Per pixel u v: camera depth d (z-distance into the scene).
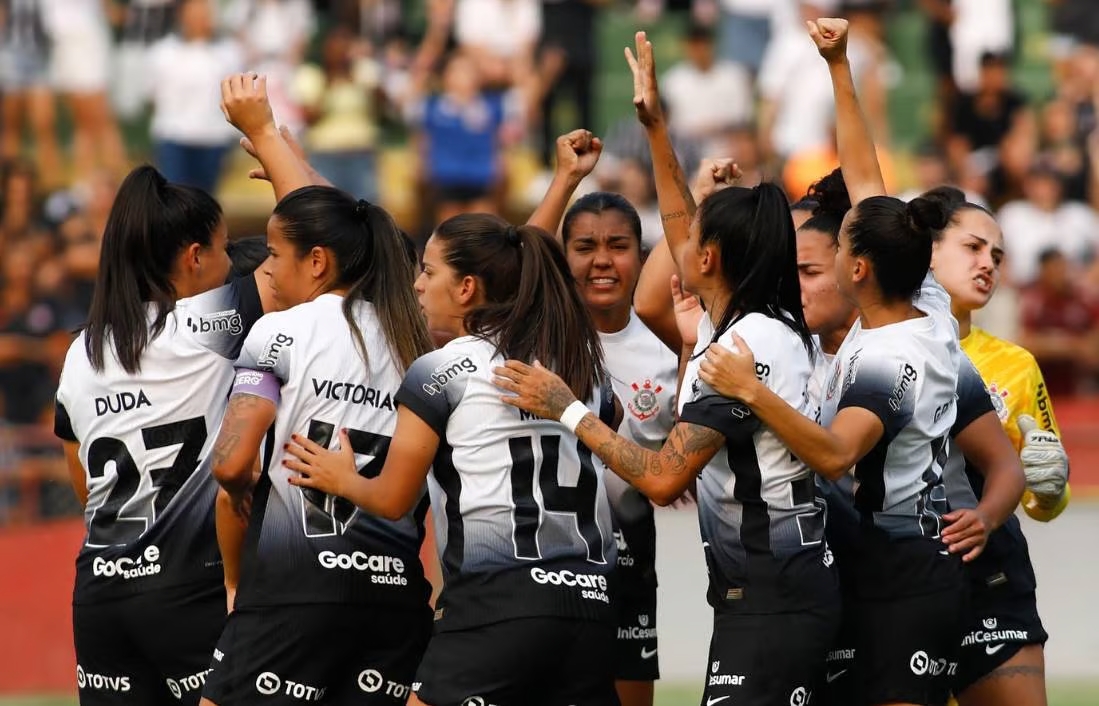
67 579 31.88
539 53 50.03
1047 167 48.50
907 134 55.00
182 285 17.31
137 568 16.84
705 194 18.78
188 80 46.50
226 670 16.19
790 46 47.62
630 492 18.84
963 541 16.41
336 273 16.78
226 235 17.73
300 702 16.17
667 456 15.73
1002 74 50.19
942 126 50.69
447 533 16.16
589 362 16.52
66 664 31.19
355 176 47.12
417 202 47.34
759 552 15.89
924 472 16.34
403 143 50.22
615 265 18.83
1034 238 47.50
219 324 17.14
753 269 15.97
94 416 17.02
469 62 47.31
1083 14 56.47
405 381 16.14
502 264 16.59
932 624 16.22
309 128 47.12
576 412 15.90
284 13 48.72
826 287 17.98
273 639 16.05
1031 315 45.09
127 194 17.09
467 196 47.09
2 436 36.50
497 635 15.63
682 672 29.75
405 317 16.81
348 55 47.66
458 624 15.84
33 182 47.12
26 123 49.28
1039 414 18.80
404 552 16.59
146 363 16.91
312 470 15.92
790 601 15.83
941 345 16.34
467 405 16.00
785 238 16.05
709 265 16.14
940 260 18.48
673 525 37.16
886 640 16.28
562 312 16.44
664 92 48.16
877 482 16.25
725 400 15.65
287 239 16.70
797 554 15.88
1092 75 52.88
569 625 15.71
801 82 47.22
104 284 17.06
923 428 16.19
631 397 19.09
